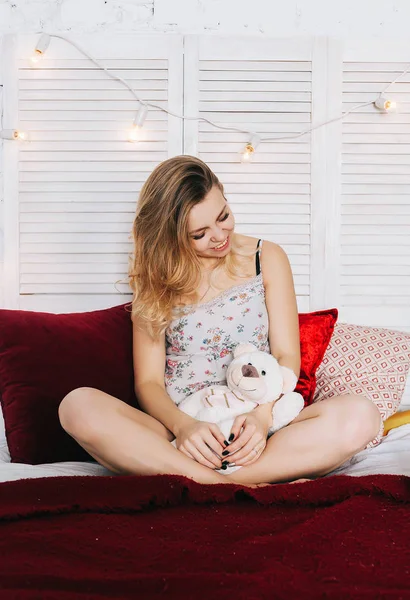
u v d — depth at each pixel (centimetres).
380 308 221
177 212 155
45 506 105
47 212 217
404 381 186
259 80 217
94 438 132
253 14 217
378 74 218
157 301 163
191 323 165
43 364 168
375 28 218
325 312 190
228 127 217
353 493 111
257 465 134
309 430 136
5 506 105
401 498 109
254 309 166
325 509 103
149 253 162
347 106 218
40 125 216
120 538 94
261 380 143
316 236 219
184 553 88
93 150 217
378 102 215
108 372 172
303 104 217
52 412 163
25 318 175
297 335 169
